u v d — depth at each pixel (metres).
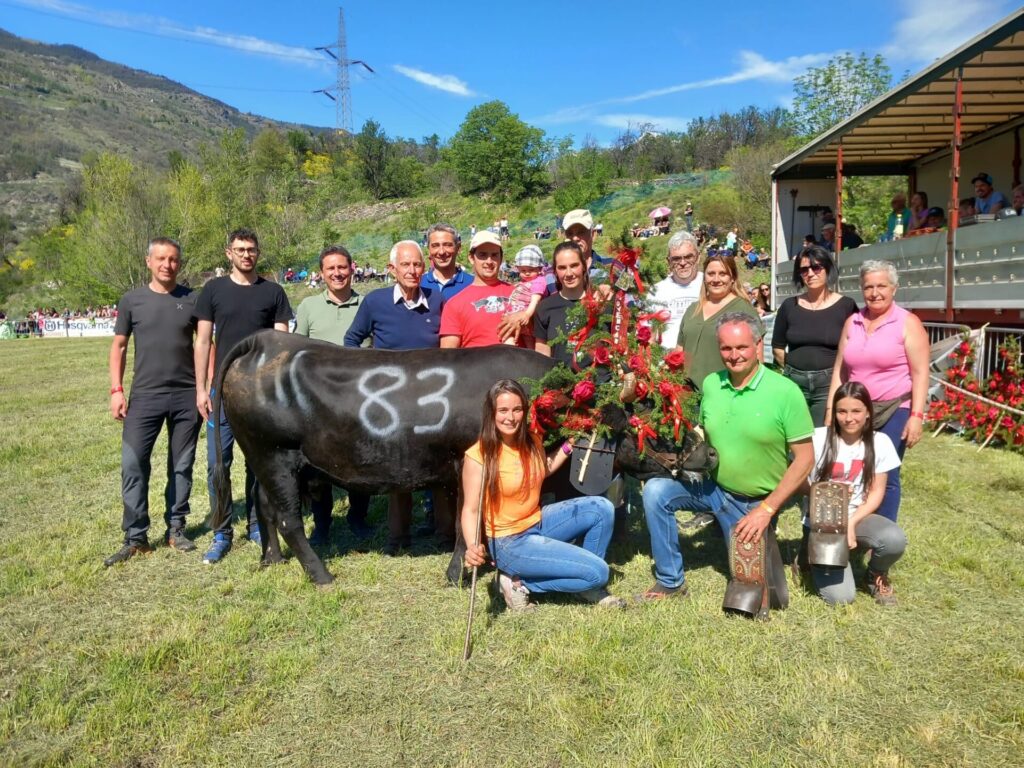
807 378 4.97
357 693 3.35
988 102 10.05
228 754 2.96
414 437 4.29
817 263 4.86
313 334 5.78
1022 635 3.69
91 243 41.47
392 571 4.74
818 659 3.51
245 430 4.48
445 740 3.01
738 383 3.93
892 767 2.77
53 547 5.29
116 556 5.03
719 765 2.81
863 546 4.03
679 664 3.49
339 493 6.54
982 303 8.49
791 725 3.04
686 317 4.88
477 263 5.15
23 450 8.62
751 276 25.30
